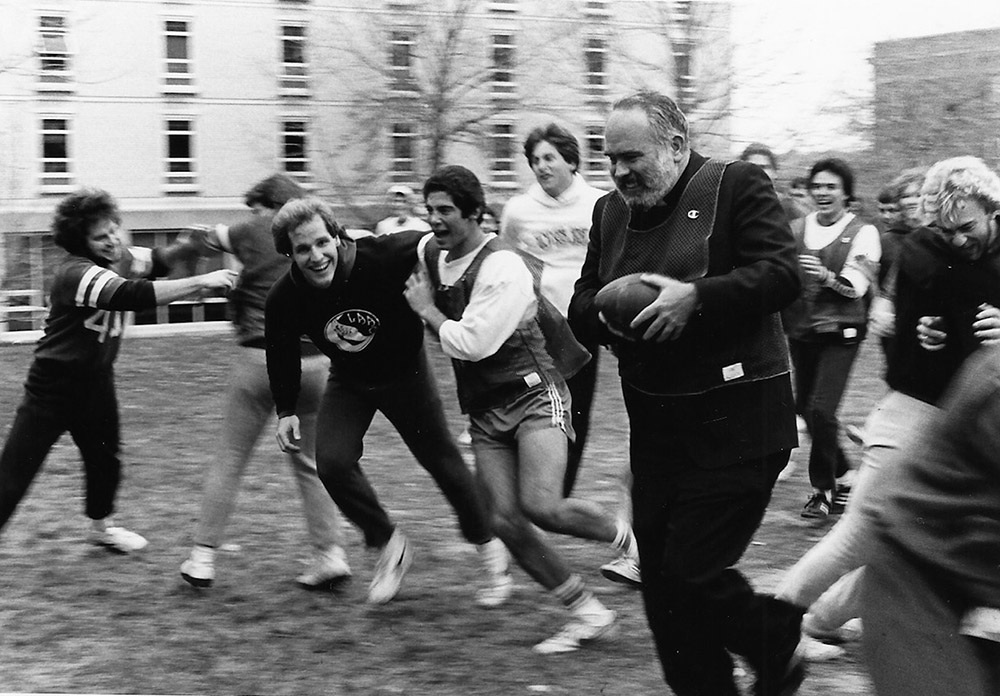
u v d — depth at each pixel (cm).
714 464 355
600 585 533
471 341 443
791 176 1445
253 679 432
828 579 404
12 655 459
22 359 1095
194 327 1448
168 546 608
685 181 358
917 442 336
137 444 879
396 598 521
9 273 1009
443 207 444
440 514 667
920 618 331
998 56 1623
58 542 617
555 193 561
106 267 544
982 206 394
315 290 469
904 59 1675
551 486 452
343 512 506
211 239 544
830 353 646
